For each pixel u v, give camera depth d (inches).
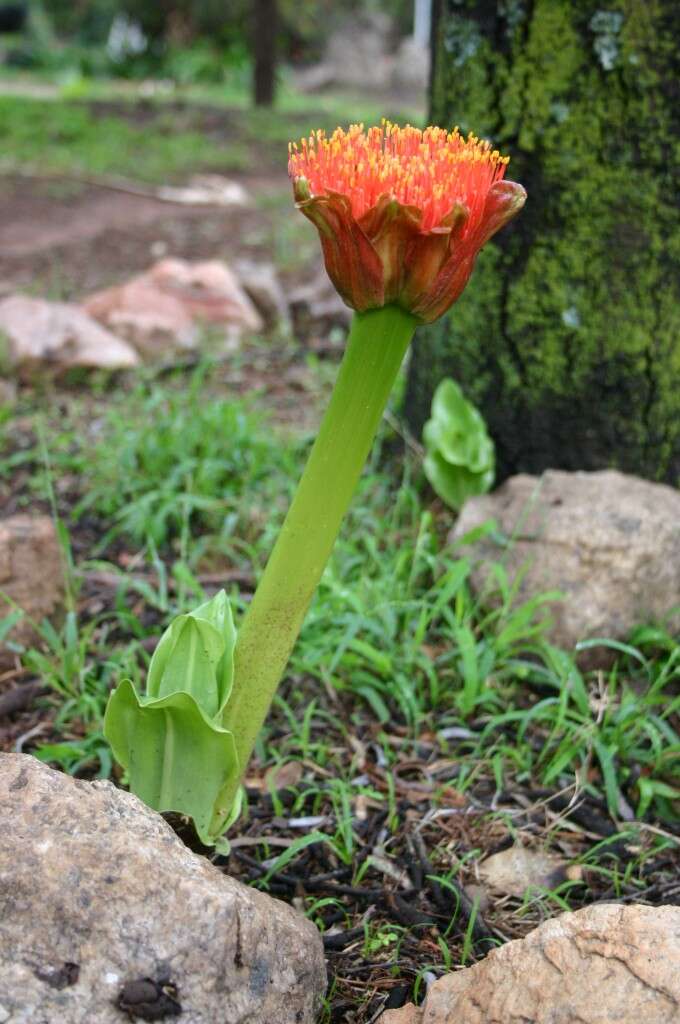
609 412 125.2
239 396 180.5
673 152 114.0
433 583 120.6
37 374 183.6
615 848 89.5
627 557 108.5
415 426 144.0
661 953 60.6
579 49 114.3
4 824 61.9
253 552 126.1
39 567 113.1
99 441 160.7
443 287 62.7
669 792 92.4
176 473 139.7
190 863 63.6
